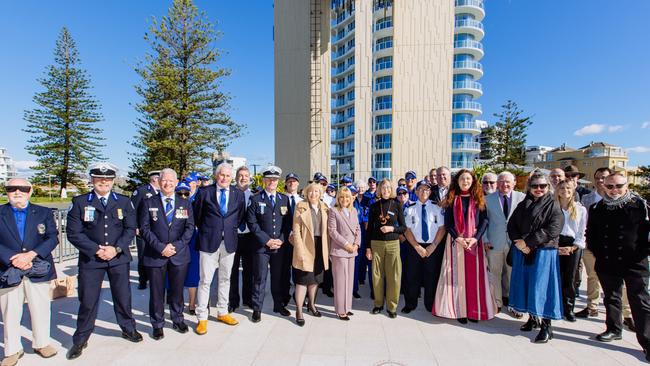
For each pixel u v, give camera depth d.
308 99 23.44
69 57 27.59
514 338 3.77
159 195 3.89
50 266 3.35
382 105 38.34
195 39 18.89
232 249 4.14
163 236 3.73
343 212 4.36
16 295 3.19
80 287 3.35
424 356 3.35
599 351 3.47
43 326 3.28
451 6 24.55
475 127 40.56
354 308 4.80
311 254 4.16
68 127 27.72
